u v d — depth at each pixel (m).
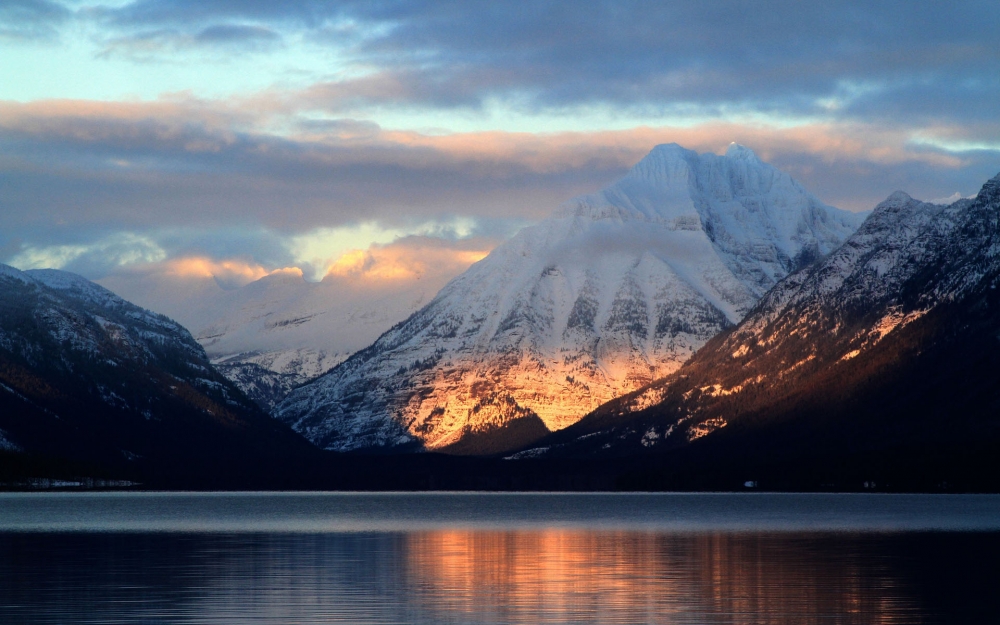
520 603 113.44
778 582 127.00
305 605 112.50
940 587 122.94
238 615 107.00
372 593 120.06
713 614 107.12
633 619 104.81
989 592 119.38
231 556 157.50
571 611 108.69
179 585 125.88
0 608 110.31
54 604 112.81
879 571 136.88
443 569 141.62
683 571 138.00
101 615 106.94
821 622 103.31
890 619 104.62
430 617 105.94
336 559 153.38
